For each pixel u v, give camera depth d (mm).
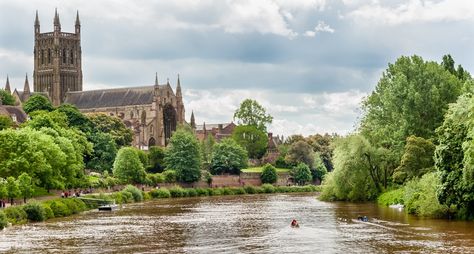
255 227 122312
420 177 148125
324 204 179250
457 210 124625
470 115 109688
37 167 155000
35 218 138250
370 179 178375
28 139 156000
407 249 91188
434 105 165250
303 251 91312
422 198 133625
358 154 174250
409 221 123000
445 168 114938
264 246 96625
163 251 94000
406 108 166250
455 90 169875
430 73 172000
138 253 92500
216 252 92125
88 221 138500
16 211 132500
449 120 120938
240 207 181375
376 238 101938
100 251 94750
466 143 106375
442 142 117000
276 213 154125
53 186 162875
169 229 121250
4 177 151250
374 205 166125
